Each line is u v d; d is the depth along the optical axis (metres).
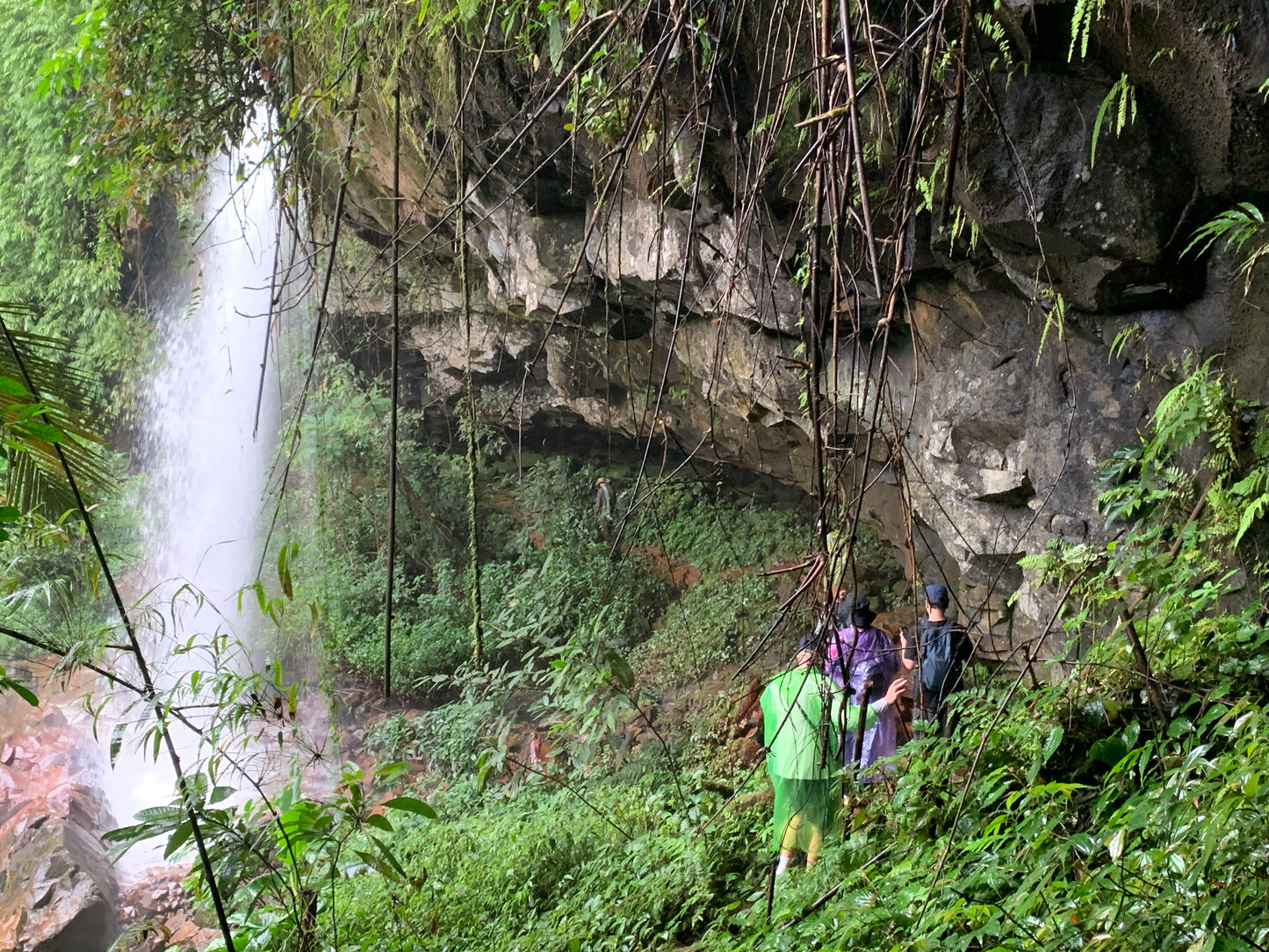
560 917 4.78
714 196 4.92
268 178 9.99
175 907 7.64
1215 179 3.26
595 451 14.99
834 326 2.08
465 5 4.03
